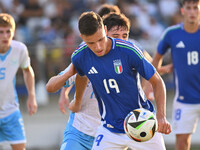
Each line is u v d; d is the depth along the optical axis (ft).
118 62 45.57
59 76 48.62
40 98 115.03
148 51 115.34
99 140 50.42
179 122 75.72
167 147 101.91
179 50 75.10
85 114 57.31
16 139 73.26
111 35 52.26
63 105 64.90
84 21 41.47
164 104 44.93
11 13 138.41
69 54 114.93
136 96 47.78
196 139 102.73
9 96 72.38
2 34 67.41
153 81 45.57
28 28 135.23
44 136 102.63
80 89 52.54
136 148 49.16
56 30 133.69
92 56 46.29
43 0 142.00
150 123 45.21
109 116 49.55
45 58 114.83
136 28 133.80
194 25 73.56
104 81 46.75
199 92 75.00
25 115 111.75
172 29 75.61
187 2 72.28
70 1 141.79
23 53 72.08
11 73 71.77
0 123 72.38
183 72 75.15
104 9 62.44
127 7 138.00
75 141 56.49
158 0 146.30
